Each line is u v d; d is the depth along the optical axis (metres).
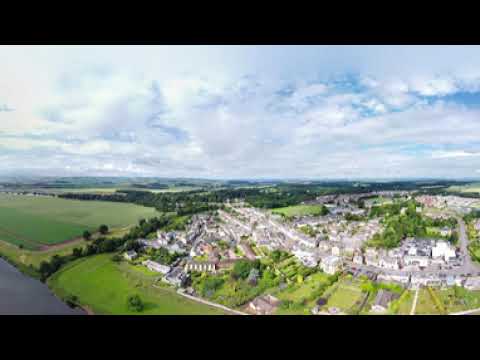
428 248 80.69
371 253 78.19
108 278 64.69
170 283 61.41
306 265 68.31
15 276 66.69
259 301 48.31
